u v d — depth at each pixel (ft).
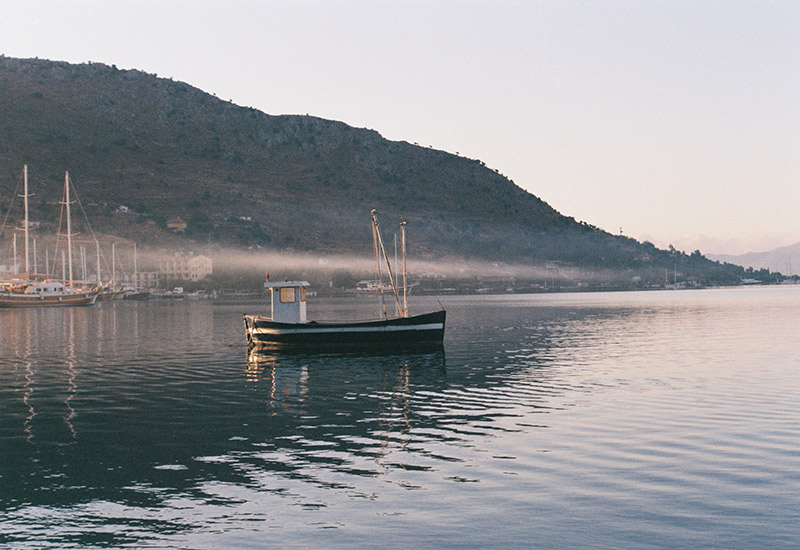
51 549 56.65
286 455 84.99
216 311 556.51
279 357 198.70
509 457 82.33
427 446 88.58
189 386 144.25
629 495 67.77
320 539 58.03
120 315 485.97
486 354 201.67
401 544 56.80
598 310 531.91
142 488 72.23
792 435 92.02
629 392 129.08
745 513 62.69
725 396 123.24
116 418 109.60
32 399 128.57
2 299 598.34
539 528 59.72
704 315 428.56
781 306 564.30
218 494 70.03
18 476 76.89
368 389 137.90
